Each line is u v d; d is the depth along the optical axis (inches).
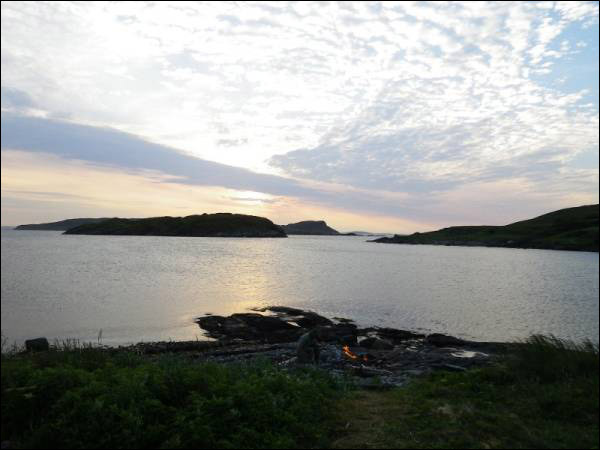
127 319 1224.8
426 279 2420.0
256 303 1560.0
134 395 231.6
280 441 209.8
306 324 1179.9
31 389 233.5
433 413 271.1
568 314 1423.5
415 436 234.2
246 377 307.0
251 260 3501.5
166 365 320.5
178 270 2645.2
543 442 224.7
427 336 1039.0
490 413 269.3
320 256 4266.7
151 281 2123.5
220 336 1027.9
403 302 1622.8
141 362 355.6
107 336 1015.6
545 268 3240.7
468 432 238.5
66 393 225.6
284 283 2153.1
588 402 280.8
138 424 207.2
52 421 212.2
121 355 370.0
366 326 1210.6
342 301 1630.2
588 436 235.9
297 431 229.5
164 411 221.1
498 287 2124.8
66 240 7012.8
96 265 2874.0
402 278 2454.5
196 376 261.7
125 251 4333.2
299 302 1596.9
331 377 386.6
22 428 221.1
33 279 2124.8
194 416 219.1
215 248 5123.0
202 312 1355.8
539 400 293.4
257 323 1093.8
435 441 226.8
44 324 1138.7
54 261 3142.2
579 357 368.8
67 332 1048.8
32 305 1421.0
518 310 1492.4
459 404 289.9
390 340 1014.4
